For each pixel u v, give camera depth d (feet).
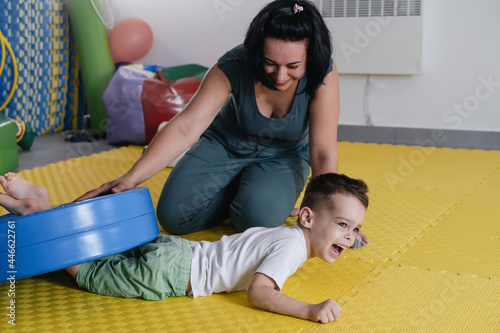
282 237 5.01
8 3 12.91
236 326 4.62
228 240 5.25
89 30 13.56
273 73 5.31
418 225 7.20
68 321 4.72
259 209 6.39
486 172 9.95
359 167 10.39
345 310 4.89
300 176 6.76
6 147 10.00
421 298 5.13
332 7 12.20
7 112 13.33
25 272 4.65
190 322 4.69
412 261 6.03
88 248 4.81
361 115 12.77
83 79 14.01
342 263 5.96
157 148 5.69
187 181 6.73
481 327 4.59
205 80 6.06
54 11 13.92
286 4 5.10
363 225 7.23
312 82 5.77
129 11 14.56
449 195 8.57
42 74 13.79
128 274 5.08
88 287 5.24
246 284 5.10
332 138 6.11
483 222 7.33
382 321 4.69
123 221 4.99
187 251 5.19
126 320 4.74
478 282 5.47
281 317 4.77
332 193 5.01
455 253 6.26
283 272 4.80
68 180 9.57
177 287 5.11
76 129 14.73
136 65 13.73
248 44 5.32
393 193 8.72
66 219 4.73
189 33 14.21
